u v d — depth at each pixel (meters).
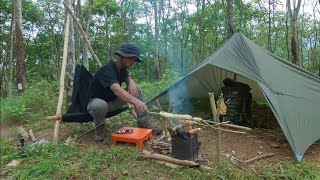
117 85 3.89
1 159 3.42
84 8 20.66
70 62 7.32
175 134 3.30
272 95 4.47
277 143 4.30
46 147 3.67
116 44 25.42
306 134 4.12
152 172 3.10
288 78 5.21
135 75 24.47
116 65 4.12
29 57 23.30
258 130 4.92
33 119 5.44
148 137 3.99
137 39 26.33
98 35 25.44
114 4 23.27
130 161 3.32
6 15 18.67
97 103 3.96
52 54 22.12
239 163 3.45
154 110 5.69
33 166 3.15
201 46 21.72
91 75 4.46
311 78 5.74
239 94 5.08
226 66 4.80
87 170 3.07
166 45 26.81
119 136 3.87
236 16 18.45
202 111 6.02
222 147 4.01
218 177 2.99
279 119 4.09
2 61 17.47
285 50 23.41
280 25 23.45
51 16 22.88
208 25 22.45
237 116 5.08
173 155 3.31
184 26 26.80
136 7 25.22
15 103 6.35
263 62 5.14
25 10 19.84
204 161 3.42
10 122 5.50
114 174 3.04
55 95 7.17
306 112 4.57
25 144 4.05
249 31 22.17
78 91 4.32
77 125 4.86
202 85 6.25
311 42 24.36
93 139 4.19
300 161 3.58
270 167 3.35
